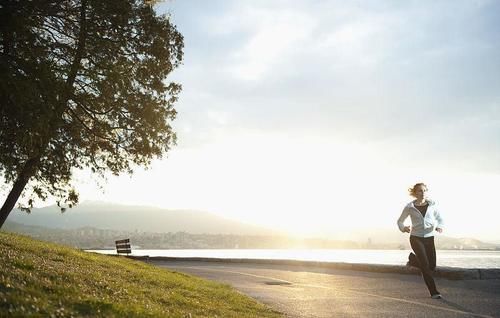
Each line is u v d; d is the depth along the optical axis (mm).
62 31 20891
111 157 23594
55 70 19438
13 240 16078
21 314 5957
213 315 9008
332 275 18016
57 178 22234
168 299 9977
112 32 21625
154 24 22859
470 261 95062
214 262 28234
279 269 21531
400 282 14797
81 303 7355
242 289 14297
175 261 29844
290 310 10633
